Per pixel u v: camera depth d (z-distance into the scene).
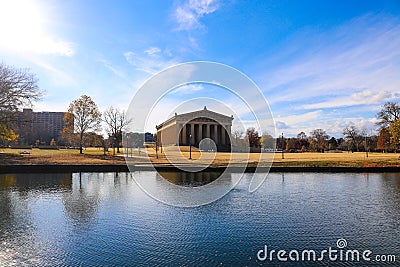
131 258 9.69
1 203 18.11
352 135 88.75
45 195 20.91
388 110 60.69
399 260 9.61
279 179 31.00
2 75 41.84
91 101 56.62
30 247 10.66
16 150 59.00
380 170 37.91
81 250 10.34
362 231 12.56
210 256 9.88
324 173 36.78
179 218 14.55
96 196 20.42
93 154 50.62
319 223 13.79
